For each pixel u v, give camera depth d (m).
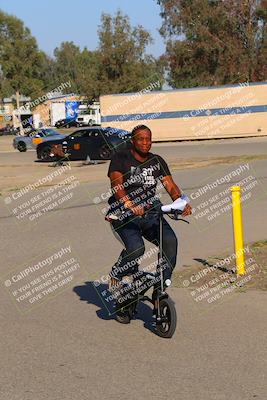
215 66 61.31
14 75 73.00
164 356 5.18
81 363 5.09
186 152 33.09
